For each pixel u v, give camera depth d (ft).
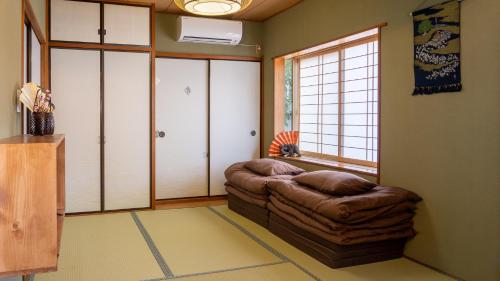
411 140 12.25
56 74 17.12
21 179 5.78
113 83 17.92
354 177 12.35
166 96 20.04
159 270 11.10
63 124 17.29
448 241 11.06
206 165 20.89
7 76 7.64
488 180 9.99
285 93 20.52
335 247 11.32
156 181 20.06
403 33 12.44
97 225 15.70
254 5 18.48
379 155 13.55
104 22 17.72
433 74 11.40
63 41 17.16
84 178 17.65
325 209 11.41
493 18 9.84
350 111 16.28
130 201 18.30
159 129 19.99
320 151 18.37
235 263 11.68
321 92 18.19
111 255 12.27
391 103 12.99
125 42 18.01
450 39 10.88
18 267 5.80
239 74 21.25
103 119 17.80
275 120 20.43
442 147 11.21
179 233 14.65
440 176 11.30
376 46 14.78
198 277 10.64
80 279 10.44
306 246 12.55
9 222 5.75
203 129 20.75
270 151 19.98
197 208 18.80
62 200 8.31
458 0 10.66
